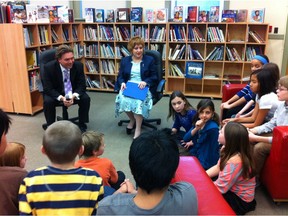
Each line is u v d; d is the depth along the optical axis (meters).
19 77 3.91
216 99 4.94
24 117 4.00
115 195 1.00
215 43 4.74
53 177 1.07
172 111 2.85
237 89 3.32
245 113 2.93
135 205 0.90
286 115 2.13
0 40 3.82
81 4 5.44
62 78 3.32
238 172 1.69
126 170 2.53
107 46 5.18
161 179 0.86
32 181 1.06
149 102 3.23
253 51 4.65
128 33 5.01
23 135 3.34
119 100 3.27
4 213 1.11
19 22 3.84
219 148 2.27
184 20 4.70
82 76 3.48
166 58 4.92
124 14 4.88
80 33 5.23
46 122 3.53
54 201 1.04
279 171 1.93
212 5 4.87
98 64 5.40
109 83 5.39
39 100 4.37
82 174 1.11
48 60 3.36
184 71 5.09
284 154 1.88
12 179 1.15
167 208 0.90
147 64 3.39
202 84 4.95
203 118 2.31
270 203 2.08
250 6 4.72
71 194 1.05
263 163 2.16
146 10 4.80
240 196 1.80
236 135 1.69
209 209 1.05
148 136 0.94
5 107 4.12
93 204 1.08
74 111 4.26
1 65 3.93
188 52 4.84
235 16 4.49
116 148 3.00
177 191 0.98
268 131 2.28
